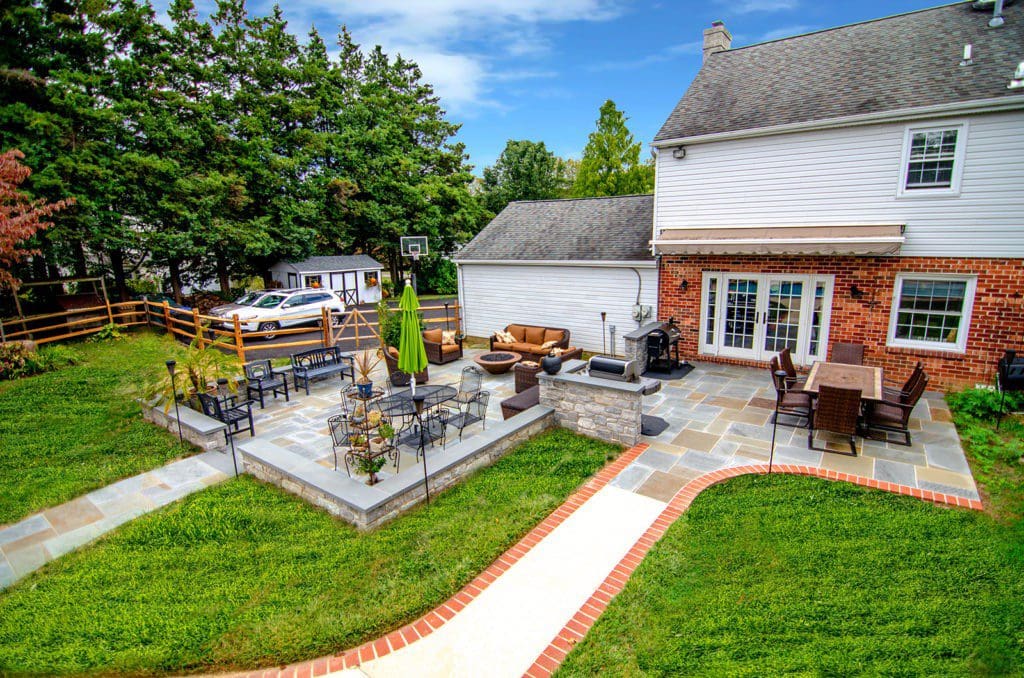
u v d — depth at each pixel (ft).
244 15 96.17
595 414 29.81
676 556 18.60
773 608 15.75
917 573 17.10
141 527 21.90
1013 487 22.74
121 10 68.95
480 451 26.23
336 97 104.42
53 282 58.65
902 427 28.40
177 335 62.08
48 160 58.85
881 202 36.78
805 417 32.01
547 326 56.54
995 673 13.20
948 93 34.17
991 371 35.01
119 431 33.22
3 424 34.24
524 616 16.15
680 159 44.04
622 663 14.08
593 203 62.54
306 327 69.41
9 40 59.31
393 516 22.12
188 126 77.56
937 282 36.14
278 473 25.07
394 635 15.60
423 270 127.75
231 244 83.35
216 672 14.60
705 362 46.06
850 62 42.16
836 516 20.79
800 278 40.83
